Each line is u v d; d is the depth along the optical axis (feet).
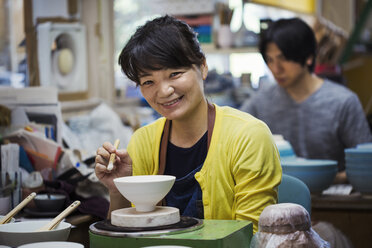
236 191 4.83
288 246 3.68
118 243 3.66
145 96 4.74
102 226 3.87
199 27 14.12
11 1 9.57
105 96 11.92
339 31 14.61
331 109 10.02
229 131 4.94
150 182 3.80
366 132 9.91
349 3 15.30
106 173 5.03
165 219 3.81
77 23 10.82
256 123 4.94
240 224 4.01
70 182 7.51
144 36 4.56
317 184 7.85
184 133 5.08
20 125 8.07
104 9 11.71
